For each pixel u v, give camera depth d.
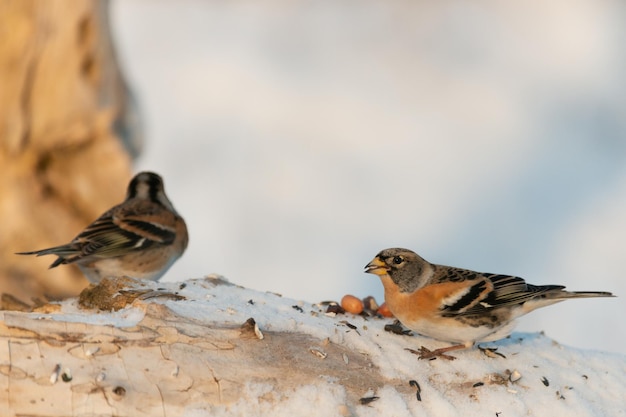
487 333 7.38
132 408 6.12
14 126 11.99
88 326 6.40
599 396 7.18
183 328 6.62
